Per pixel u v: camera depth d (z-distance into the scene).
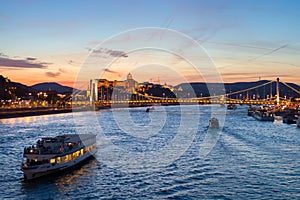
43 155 58.56
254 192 50.41
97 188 52.88
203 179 57.47
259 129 136.62
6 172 62.09
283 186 53.06
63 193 50.66
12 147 90.38
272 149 85.88
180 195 49.41
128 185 54.34
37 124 166.25
